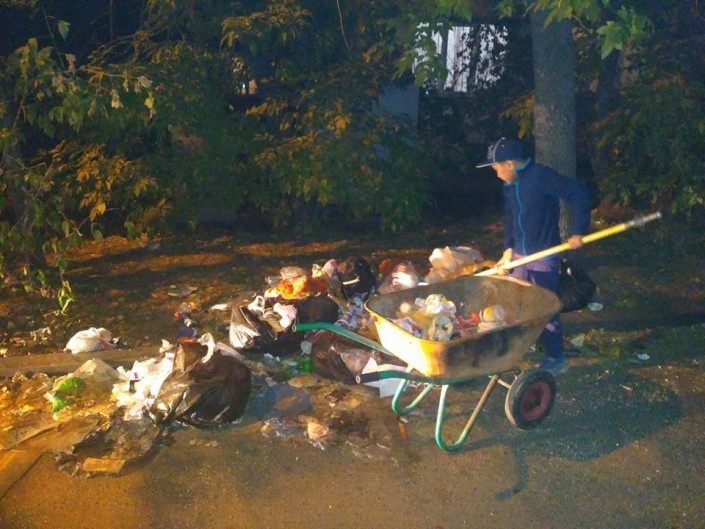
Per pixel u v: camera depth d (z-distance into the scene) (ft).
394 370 15.71
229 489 14.39
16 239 21.97
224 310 22.59
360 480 14.66
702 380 18.65
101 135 26.86
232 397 16.25
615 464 15.23
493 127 41.98
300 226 31.37
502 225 32.30
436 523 13.48
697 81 28.32
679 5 28.45
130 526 13.42
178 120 24.71
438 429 15.02
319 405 17.37
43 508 13.83
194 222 28.35
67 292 23.18
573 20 27.04
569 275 18.80
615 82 36.19
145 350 19.79
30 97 24.98
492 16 41.50
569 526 13.41
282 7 26.71
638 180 28.48
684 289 24.29
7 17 32.78
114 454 15.31
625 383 18.45
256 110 28.81
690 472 14.96
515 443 15.93
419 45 21.48
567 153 23.91
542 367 18.43
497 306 16.43
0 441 15.72
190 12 27.58
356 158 26.22
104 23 34.78
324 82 27.78
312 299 19.95
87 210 33.83
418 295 16.72
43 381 18.30
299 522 13.51
